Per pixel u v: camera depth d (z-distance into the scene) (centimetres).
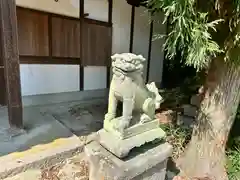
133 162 170
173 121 338
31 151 242
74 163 247
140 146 188
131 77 165
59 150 248
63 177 224
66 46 425
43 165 234
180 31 152
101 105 424
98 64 485
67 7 406
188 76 596
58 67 426
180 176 230
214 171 225
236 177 228
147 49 577
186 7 145
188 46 162
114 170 167
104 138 182
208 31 179
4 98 347
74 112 378
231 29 170
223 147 226
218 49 170
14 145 251
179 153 259
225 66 198
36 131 288
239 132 274
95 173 186
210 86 215
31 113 348
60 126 309
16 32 249
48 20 388
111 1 466
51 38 400
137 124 180
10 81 258
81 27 434
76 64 451
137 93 170
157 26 566
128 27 516
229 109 212
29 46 378
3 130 276
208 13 170
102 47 480
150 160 179
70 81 454
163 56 635
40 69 404
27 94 403
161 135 192
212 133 221
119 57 161
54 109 380
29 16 364
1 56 327
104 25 469
